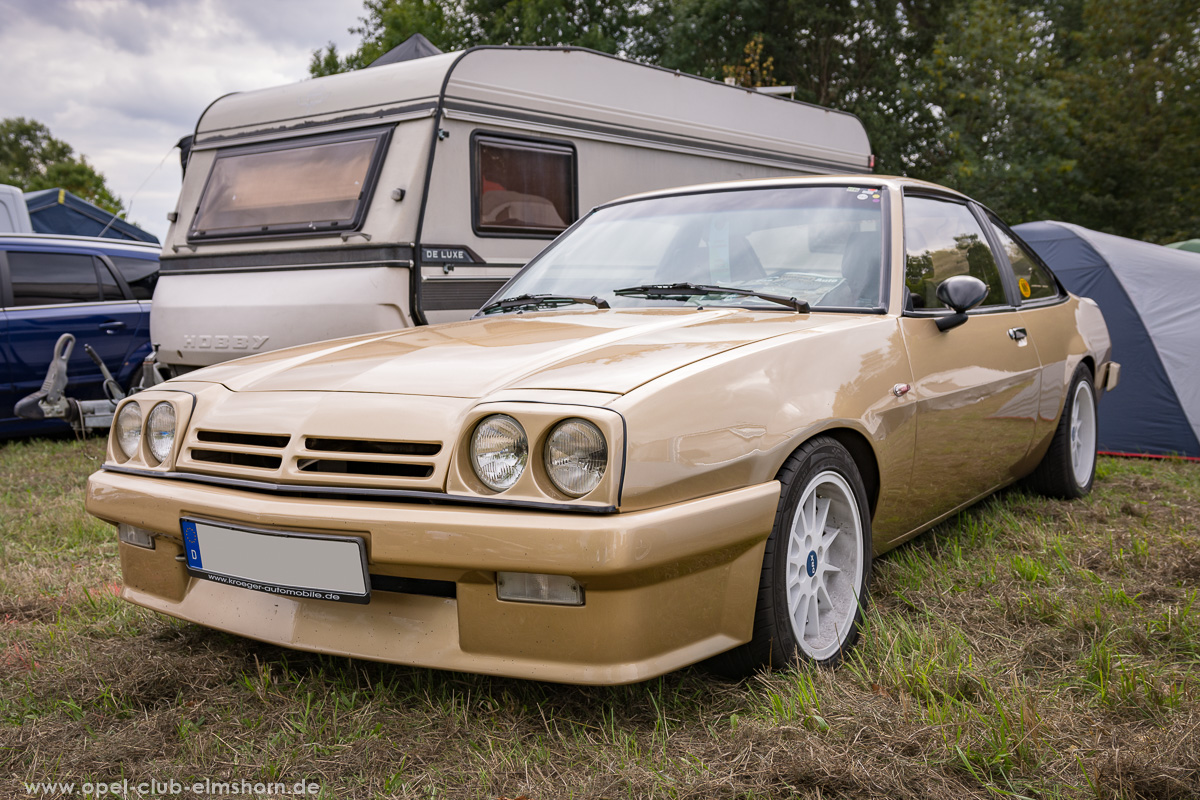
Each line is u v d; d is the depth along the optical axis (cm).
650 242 333
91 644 274
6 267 726
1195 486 482
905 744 195
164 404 246
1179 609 275
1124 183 2261
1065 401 412
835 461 245
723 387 216
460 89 558
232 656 257
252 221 594
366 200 544
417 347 257
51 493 531
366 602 201
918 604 287
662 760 193
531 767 195
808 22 2370
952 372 303
